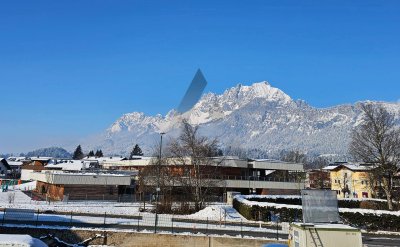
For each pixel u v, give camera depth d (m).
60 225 37.44
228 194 65.69
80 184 64.56
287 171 91.69
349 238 23.36
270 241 34.31
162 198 55.97
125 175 68.75
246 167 81.56
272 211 48.06
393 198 65.69
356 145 65.81
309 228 23.44
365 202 63.53
